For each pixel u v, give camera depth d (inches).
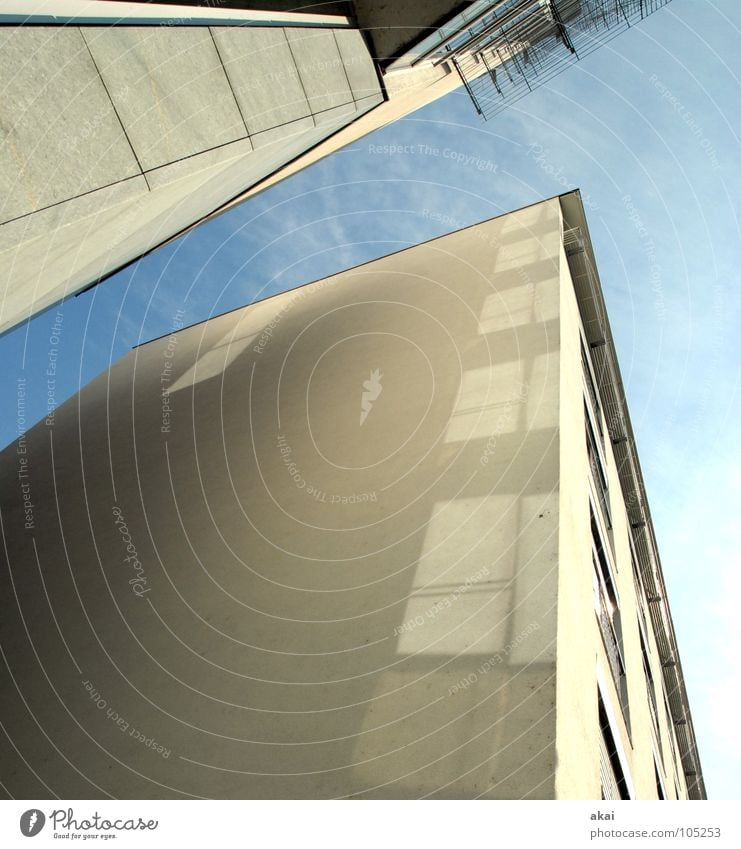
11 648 338.0
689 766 840.9
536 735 179.2
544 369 313.0
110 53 180.1
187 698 246.7
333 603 252.7
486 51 462.6
